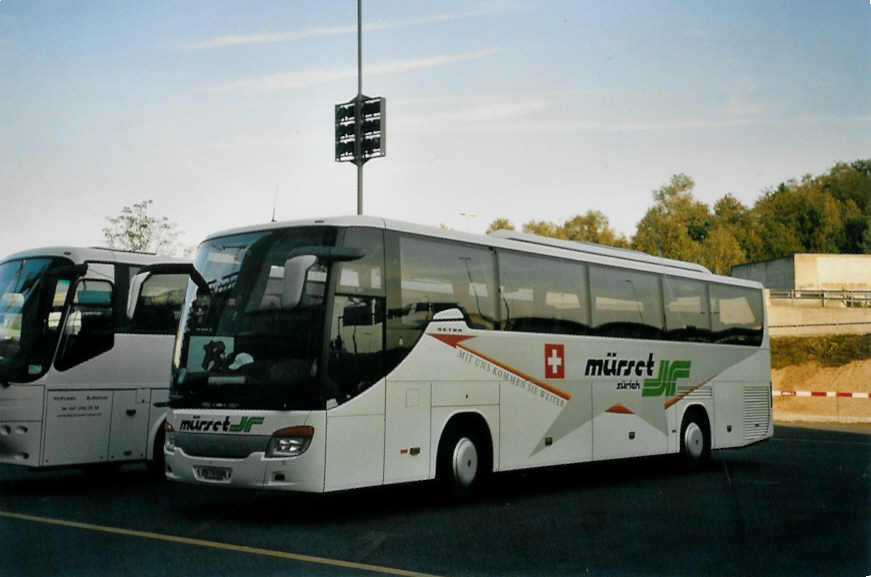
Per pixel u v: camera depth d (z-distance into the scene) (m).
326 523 10.64
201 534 9.78
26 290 13.24
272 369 10.16
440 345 11.74
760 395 19.41
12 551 8.77
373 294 10.87
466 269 12.42
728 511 12.02
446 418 11.76
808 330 46.62
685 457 17.05
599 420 14.77
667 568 8.51
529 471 17.38
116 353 13.74
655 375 16.27
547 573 8.20
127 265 14.05
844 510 12.16
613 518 11.34
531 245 13.84
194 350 10.76
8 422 12.67
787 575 8.33
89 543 9.19
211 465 10.23
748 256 93.12
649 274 16.50
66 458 13.02
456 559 8.70
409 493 13.47
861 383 42.31
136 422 13.94
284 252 10.65
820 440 25.47
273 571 8.02
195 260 11.26
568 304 14.38
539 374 13.52
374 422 10.63
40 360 12.89
